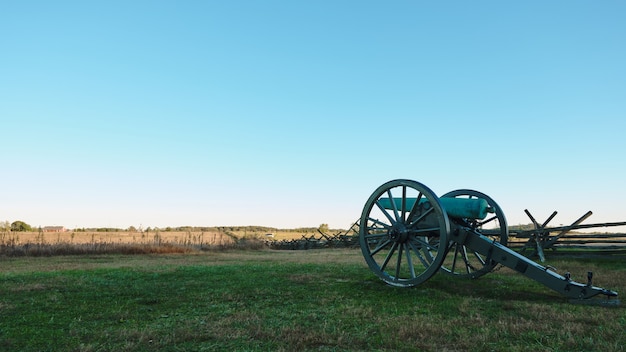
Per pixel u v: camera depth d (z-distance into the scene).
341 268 12.66
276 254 23.09
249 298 7.54
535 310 6.41
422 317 5.98
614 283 9.37
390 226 9.02
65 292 8.08
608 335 4.95
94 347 4.55
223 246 27.72
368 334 5.07
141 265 14.70
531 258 15.16
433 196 8.33
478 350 4.43
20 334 5.08
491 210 9.17
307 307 6.74
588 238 15.34
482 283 9.38
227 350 4.45
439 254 8.12
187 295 7.82
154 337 4.92
